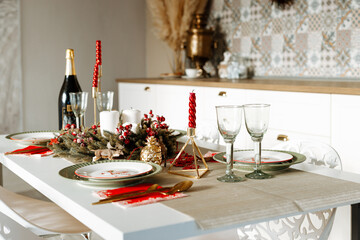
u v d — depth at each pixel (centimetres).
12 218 136
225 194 113
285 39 356
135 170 135
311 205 108
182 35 438
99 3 496
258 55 384
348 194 114
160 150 147
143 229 90
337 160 162
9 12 446
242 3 397
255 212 101
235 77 380
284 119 276
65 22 478
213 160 157
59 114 218
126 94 457
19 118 459
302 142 175
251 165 136
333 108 244
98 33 498
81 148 155
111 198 109
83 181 123
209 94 340
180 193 114
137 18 523
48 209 179
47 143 178
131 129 156
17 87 455
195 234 95
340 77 315
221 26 424
